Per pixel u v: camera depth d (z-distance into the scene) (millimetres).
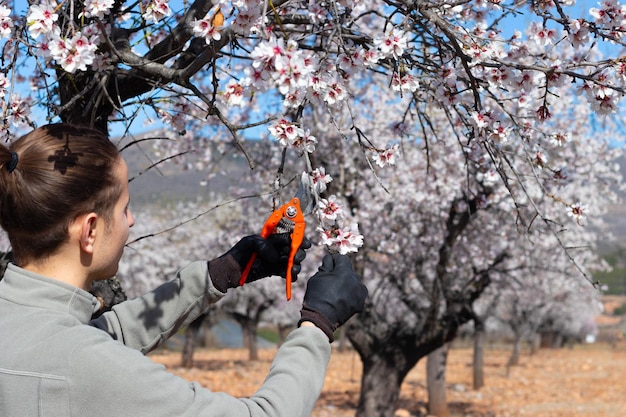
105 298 3301
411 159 11414
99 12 2436
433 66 2961
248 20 2223
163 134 10891
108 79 3082
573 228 14953
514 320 28125
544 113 2834
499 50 2807
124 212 1608
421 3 2635
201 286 1922
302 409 1432
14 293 1493
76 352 1365
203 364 26828
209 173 10742
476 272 10633
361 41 2781
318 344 1531
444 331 10445
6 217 1494
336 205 2131
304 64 1944
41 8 2150
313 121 9859
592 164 12289
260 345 46000
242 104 2195
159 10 2508
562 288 22516
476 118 2916
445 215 10898
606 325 54094
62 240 1517
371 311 11148
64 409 1338
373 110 11438
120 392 1336
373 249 11172
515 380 25391
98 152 1535
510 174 9391
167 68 2734
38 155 1496
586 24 2656
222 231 14391
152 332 1943
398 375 10820
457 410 18281
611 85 2584
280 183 2355
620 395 21688
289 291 1797
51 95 3230
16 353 1389
